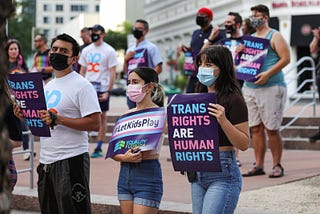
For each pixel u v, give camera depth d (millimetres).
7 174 2762
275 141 8898
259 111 8836
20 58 10891
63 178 5414
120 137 5352
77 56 5520
